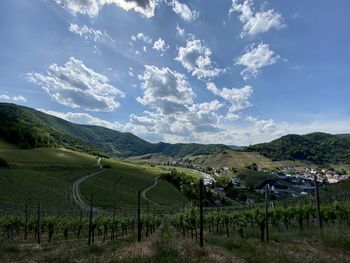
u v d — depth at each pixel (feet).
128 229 217.97
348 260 51.70
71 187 454.40
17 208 280.31
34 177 436.35
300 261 50.62
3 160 454.81
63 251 83.82
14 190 343.05
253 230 122.42
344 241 66.18
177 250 65.98
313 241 75.46
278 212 135.74
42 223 161.38
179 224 177.78
